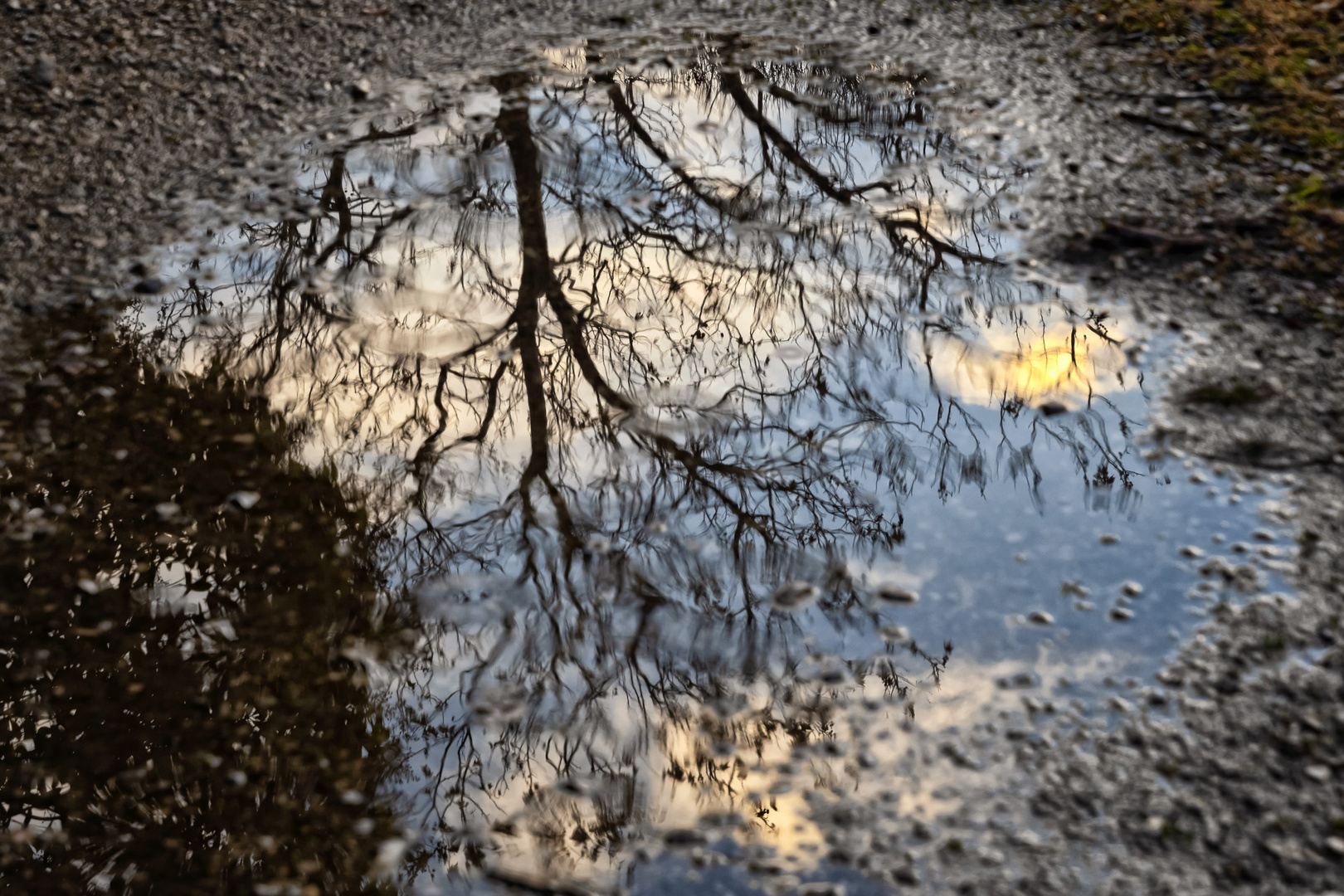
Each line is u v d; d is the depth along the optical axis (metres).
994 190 4.10
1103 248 3.73
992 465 2.92
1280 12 5.09
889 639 2.44
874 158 4.37
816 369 3.35
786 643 2.45
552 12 5.53
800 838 2.00
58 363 3.38
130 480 2.97
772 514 2.83
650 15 5.50
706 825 2.05
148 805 2.18
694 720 2.29
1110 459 2.89
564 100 4.83
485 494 2.96
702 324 3.59
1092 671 2.30
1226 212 3.85
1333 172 3.99
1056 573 2.56
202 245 3.93
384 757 2.25
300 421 3.21
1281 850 1.92
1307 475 2.76
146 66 5.02
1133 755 2.11
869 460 2.98
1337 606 2.39
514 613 2.59
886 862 1.94
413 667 2.46
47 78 4.88
